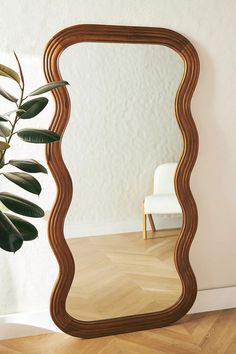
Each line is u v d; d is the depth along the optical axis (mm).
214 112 2908
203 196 2951
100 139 2727
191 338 2682
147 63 2740
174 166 2852
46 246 2713
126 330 2791
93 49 2645
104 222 2771
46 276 2732
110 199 2775
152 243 2867
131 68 2723
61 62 2594
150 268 2863
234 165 2998
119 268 2811
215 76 2885
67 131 2654
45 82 2576
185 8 2787
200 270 3000
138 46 2717
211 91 2887
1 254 2650
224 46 2885
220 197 2988
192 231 2855
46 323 2760
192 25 2812
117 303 2814
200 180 2932
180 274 2871
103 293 2787
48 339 2705
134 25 2705
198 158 2910
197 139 2809
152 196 2848
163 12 2750
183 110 2785
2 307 2691
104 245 2773
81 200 2717
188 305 2893
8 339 2707
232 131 2965
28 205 1757
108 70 2689
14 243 1598
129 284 2834
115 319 2783
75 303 2727
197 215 2855
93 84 2676
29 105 1845
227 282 3053
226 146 2963
